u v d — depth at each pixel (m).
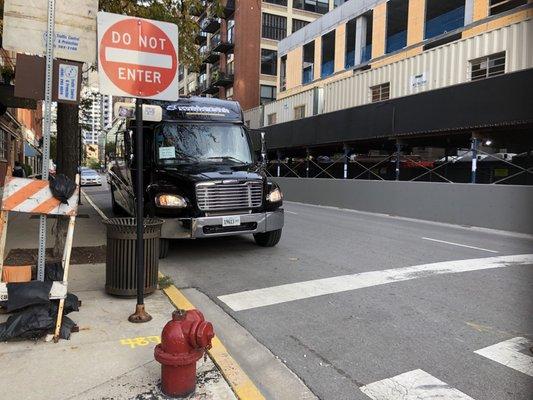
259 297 6.16
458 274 7.34
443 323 5.21
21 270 4.59
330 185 20.56
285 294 6.28
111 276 5.70
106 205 18.36
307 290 6.45
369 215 16.80
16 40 4.53
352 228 12.70
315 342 4.75
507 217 13.01
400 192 16.64
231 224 8.30
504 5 19.28
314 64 32.38
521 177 16.17
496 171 17.08
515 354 4.42
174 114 9.58
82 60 4.81
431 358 4.35
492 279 7.05
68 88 4.64
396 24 27.64
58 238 7.62
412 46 23.73
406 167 20.80
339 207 19.91
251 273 7.41
